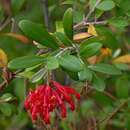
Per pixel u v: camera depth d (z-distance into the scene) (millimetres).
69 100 875
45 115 867
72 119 1223
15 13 1219
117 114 1231
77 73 916
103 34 1099
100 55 1153
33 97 874
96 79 979
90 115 1258
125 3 1024
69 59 873
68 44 914
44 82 917
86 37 994
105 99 1232
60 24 999
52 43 911
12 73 999
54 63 863
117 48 1205
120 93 1234
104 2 1018
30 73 990
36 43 967
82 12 1104
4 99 1083
